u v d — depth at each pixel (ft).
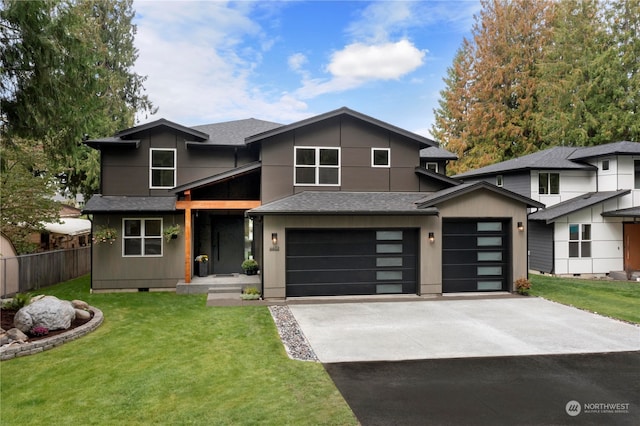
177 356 23.53
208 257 50.39
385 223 41.16
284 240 39.65
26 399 18.17
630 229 59.52
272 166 43.78
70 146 33.32
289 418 16.17
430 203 40.19
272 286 39.45
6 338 24.70
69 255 53.83
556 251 57.62
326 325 30.27
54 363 22.59
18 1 26.45
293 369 21.45
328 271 40.75
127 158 48.06
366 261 41.32
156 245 45.70
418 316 33.01
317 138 44.52
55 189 55.57
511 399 18.06
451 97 114.21
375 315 33.35
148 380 20.03
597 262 58.44
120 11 96.02
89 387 19.34
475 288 42.65
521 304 37.58
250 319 31.94
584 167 61.77
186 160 48.93
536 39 101.09
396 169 45.78
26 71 28.50
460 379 20.27
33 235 63.77
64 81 29.96
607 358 23.30
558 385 19.60
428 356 23.61
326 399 17.92
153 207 44.29
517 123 101.14
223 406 17.24
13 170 48.55
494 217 42.37
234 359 22.98
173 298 40.50
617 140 83.10
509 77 102.73
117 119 87.66
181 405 17.38
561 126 88.12
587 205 56.18
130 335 27.78
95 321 30.01
